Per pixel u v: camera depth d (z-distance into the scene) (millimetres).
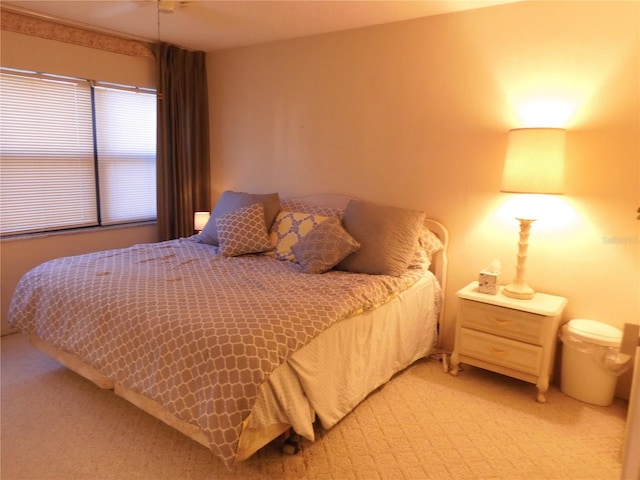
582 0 2377
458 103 2859
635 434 971
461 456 1972
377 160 3258
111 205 3789
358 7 2773
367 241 2754
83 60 3375
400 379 2674
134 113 3838
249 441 1696
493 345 2531
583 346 2383
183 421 1768
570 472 1882
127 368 1946
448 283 3053
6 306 3186
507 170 2451
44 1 2816
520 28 2580
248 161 4020
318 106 3502
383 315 2422
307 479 1810
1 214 3129
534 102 2592
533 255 2697
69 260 2736
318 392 1921
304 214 3238
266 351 1676
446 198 2988
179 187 4031
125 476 1809
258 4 2777
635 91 2299
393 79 3098
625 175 2371
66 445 1992
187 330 1782
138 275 2469
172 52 3830
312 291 2260
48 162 3334
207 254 3092
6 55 2973
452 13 2801
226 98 4066
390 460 1936
